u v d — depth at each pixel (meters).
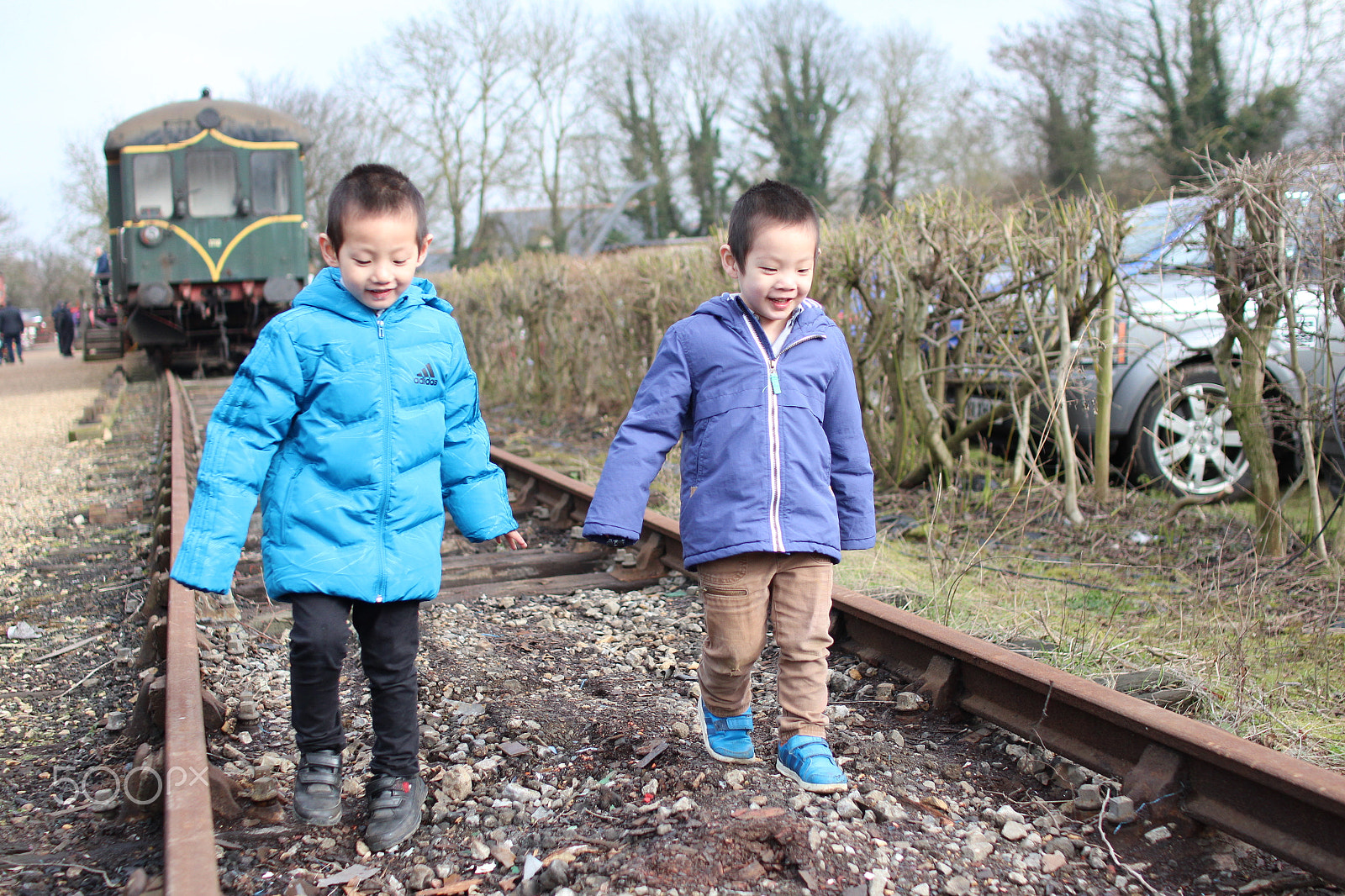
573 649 3.77
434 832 2.42
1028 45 28.36
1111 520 5.47
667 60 46.66
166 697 2.89
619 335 10.32
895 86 41.50
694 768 2.64
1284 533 4.77
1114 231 5.24
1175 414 6.12
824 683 2.57
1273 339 5.18
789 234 2.41
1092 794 2.44
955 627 3.80
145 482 7.96
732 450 2.48
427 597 2.39
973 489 6.30
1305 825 2.07
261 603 4.35
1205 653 3.47
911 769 2.66
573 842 2.31
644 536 5.01
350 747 2.91
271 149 15.81
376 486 2.31
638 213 47.47
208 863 1.88
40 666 3.84
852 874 2.12
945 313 6.23
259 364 2.23
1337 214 4.29
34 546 5.93
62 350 31.38
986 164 32.59
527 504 6.61
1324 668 3.38
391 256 2.27
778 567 2.56
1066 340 5.41
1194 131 23.75
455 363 2.48
